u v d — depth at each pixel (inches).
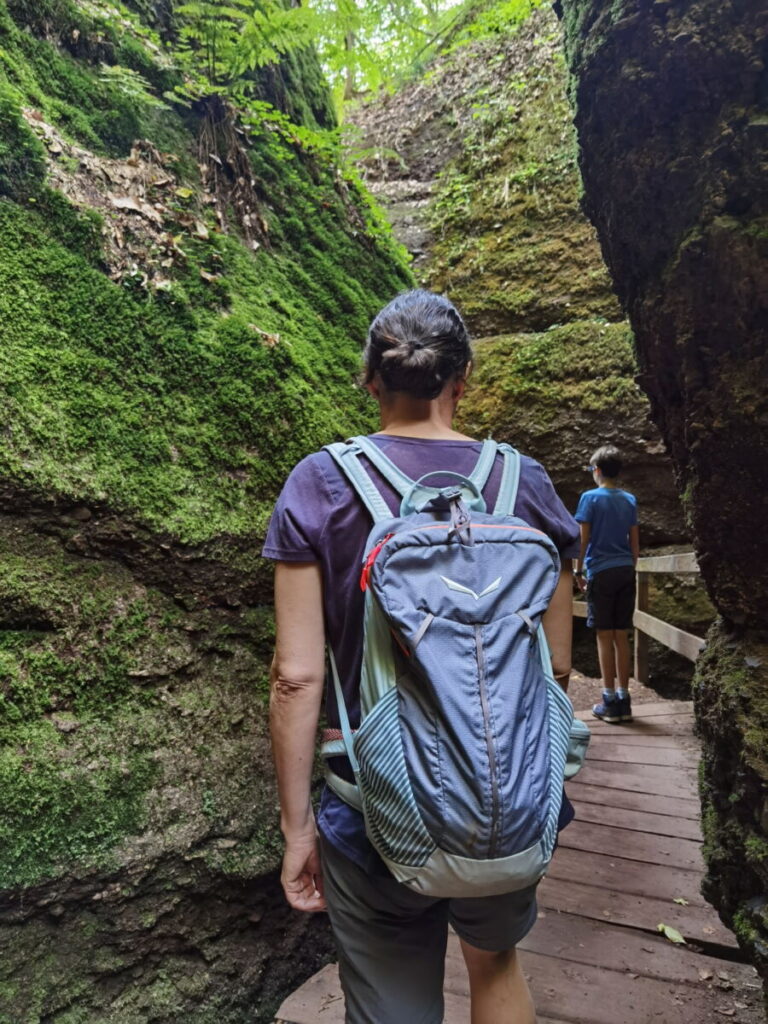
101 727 71.6
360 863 43.4
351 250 171.0
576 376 245.6
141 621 78.7
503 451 50.5
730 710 60.6
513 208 293.6
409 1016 44.1
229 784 78.9
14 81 98.7
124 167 109.9
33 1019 60.8
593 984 78.7
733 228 55.8
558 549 50.5
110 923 67.2
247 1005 76.0
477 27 303.4
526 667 40.8
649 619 195.8
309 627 45.4
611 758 152.7
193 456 90.2
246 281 121.3
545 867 39.9
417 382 49.4
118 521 78.4
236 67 143.0
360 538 45.4
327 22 156.3
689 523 70.9
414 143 354.9
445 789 37.9
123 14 133.3
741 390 59.0
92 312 87.1
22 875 61.3
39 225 87.6
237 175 137.2
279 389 106.3
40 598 70.2
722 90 56.4
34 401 75.3
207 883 73.9
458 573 41.2
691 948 85.6
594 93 66.8
